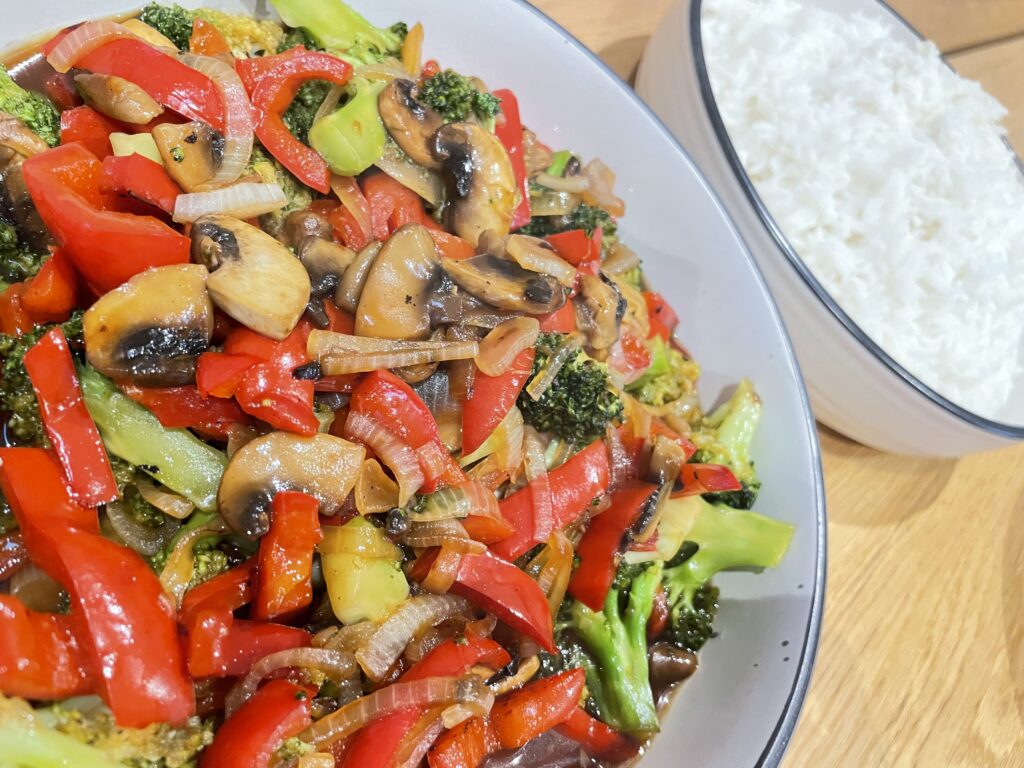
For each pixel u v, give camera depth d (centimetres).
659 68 41
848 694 36
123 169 23
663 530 32
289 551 22
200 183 25
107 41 26
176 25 28
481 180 29
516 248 28
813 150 43
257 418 23
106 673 19
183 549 23
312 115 29
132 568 20
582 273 31
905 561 40
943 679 38
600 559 30
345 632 24
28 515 20
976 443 38
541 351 28
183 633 21
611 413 29
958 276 44
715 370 37
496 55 36
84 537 20
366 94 29
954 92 49
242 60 27
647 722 30
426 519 25
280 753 21
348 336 24
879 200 43
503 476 28
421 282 26
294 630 23
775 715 30
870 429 40
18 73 27
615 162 38
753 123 45
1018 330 44
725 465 34
